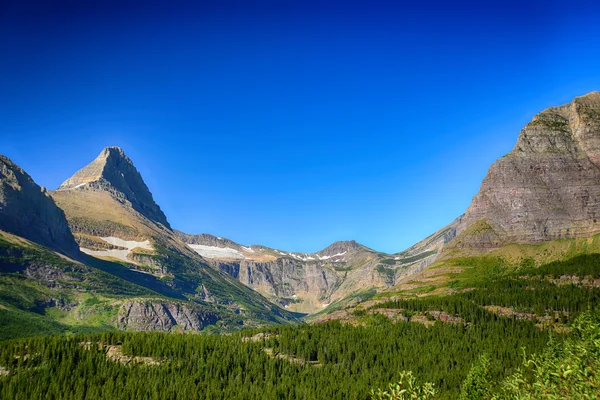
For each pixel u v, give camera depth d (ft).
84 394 616.39
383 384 577.02
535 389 160.04
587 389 144.46
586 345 168.35
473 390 330.34
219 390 609.83
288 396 591.37
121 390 613.11
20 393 593.42
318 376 645.92
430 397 161.27
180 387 615.98
